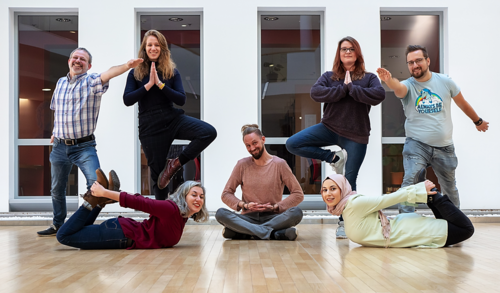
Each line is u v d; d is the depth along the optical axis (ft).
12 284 7.86
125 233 11.89
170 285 7.73
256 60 20.39
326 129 14.61
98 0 20.40
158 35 13.89
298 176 21.01
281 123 21.16
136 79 14.14
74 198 20.61
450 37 20.70
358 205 11.95
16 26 21.08
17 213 19.51
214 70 20.34
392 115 21.18
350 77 14.39
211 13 20.40
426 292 7.11
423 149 14.24
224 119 20.30
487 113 20.51
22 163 21.02
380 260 10.02
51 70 21.24
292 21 21.25
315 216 18.93
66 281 8.07
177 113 14.37
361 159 14.38
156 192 14.74
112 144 20.10
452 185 14.78
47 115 21.18
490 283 7.70
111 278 8.31
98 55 20.35
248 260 10.16
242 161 14.73
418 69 13.99
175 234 12.09
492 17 20.71
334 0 20.61
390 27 21.44
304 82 21.26
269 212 14.40
